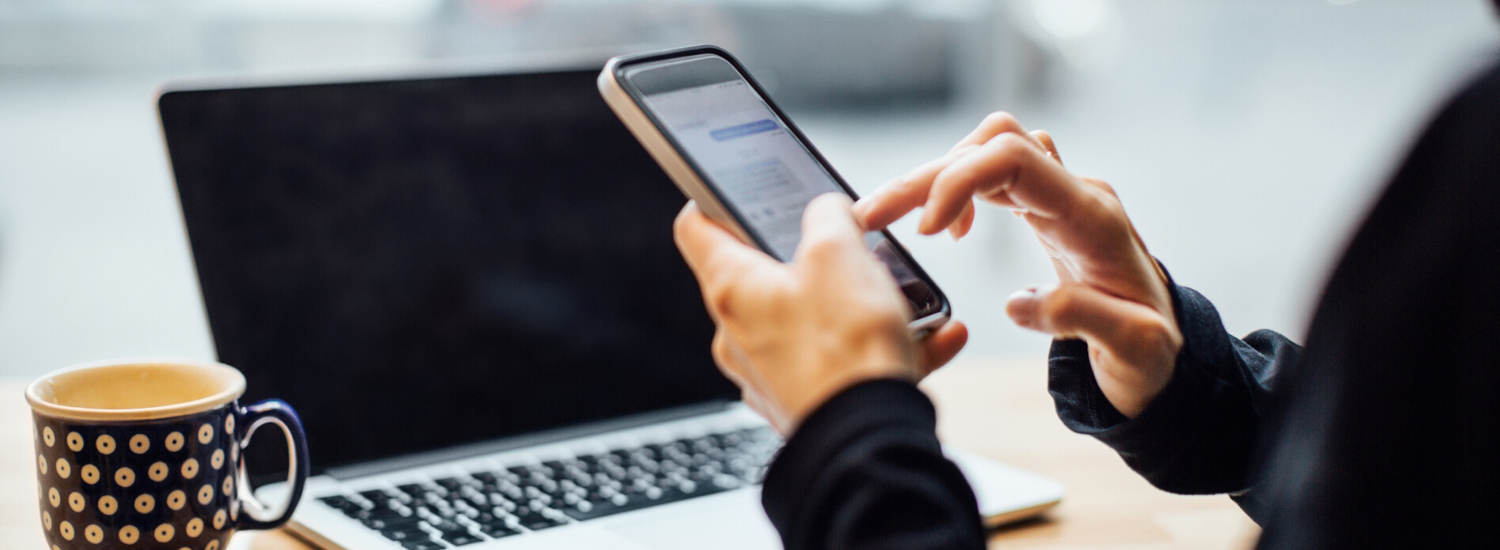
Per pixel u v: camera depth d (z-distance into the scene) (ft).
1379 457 0.94
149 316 6.68
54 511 1.71
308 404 2.27
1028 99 8.00
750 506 2.08
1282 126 8.78
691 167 1.43
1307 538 0.98
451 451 2.41
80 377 1.86
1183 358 1.59
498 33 6.56
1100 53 8.23
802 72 7.45
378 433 2.34
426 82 2.49
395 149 2.44
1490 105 0.92
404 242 2.43
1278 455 1.10
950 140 7.85
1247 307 7.48
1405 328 0.93
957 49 7.77
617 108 1.53
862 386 1.06
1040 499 2.08
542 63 2.64
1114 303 1.52
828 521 1.02
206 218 2.24
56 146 7.25
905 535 0.98
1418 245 0.93
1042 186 1.44
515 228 2.55
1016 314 1.59
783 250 1.44
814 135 7.60
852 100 7.62
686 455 2.38
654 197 2.71
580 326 2.59
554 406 2.55
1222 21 8.57
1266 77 8.79
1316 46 8.84
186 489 1.72
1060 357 1.75
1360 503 0.95
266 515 1.89
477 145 2.53
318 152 2.36
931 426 1.07
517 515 2.01
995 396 2.95
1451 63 1.03
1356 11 8.87
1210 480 1.66
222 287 2.24
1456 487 0.92
